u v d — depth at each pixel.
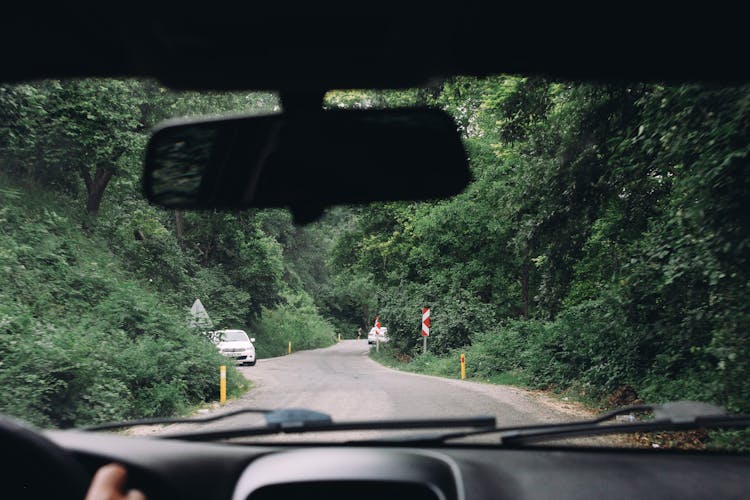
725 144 8.27
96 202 22.16
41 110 16.89
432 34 1.67
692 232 9.45
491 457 2.60
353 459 2.37
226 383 17.61
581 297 19.91
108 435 2.32
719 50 1.96
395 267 39.50
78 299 16.31
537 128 15.03
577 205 14.04
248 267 43.12
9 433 1.46
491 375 24.12
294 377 23.36
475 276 30.44
